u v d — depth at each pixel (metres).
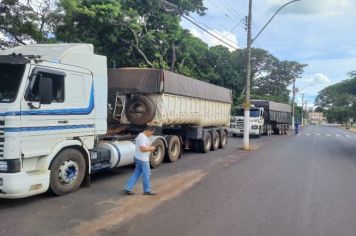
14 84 8.22
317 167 15.28
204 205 8.70
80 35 25.83
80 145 9.87
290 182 11.80
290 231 6.95
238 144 26.16
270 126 41.47
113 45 29.09
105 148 11.52
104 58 10.90
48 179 8.80
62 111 9.30
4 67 8.36
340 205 8.99
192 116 17.81
